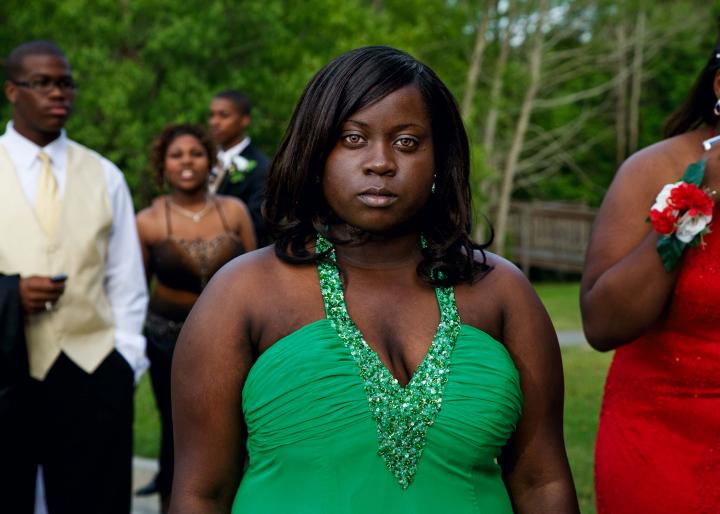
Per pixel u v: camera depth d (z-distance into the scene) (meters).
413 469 1.65
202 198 5.42
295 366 1.66
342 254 1.79
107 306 4.18
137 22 17.59
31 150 4.09
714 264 2.45
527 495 1.82
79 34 17.31
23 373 3.83
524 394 1.80
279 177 1.77
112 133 16.62
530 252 27.20
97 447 4.04
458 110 1.77
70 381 3.99
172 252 5.20
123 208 4.31
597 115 32.56
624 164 2.71
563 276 29.05
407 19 22.59
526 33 27.48
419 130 1.70
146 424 7.38
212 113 6.54
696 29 29.14
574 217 26.38
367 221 1.69
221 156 6.52
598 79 32.50
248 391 1.70
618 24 28.55
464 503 1.66
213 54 17.91
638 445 2.62
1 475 3.80
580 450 5.92
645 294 2.46
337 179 1.70
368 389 1.65
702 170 2.45
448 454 1.66
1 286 3.82
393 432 1.64
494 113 26.27
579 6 26.53
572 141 32.28
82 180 4.17
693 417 2.55
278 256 1.78
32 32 17.06
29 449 3.89
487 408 1.67
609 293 2.51
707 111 2.68
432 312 1.75
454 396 1.67
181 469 1.76
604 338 2.58
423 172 1.70
